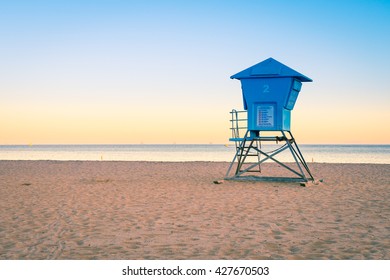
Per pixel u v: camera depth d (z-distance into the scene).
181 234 8.07
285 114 15.33
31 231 8.39
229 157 49.25
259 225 8.80
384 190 14.23
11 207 11.13
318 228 8.50
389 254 6.70
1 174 20.91
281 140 15.89
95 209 10.75
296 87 15.33
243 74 15.25
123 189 14.65
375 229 8.38
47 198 12.66
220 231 8.29
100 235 8.03
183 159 42.78
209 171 22.31
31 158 46.09
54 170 23.28
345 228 8.48
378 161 39.59
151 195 13.13
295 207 10.89
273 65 14.95
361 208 10.75
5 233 8.23
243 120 15.87
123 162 30.41
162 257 6.64
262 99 15.08
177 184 16.08
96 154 64.19
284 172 21.73
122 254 6.82
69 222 9.21
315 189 14.41
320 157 52.38
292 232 8.17
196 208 10.80
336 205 11.20
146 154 64.12
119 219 9.49
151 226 8.77
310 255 6.68
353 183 16.34
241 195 13.00
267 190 14.12
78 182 16.94
